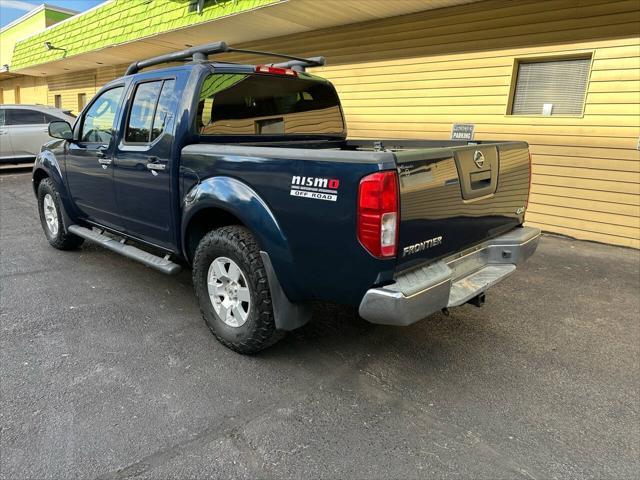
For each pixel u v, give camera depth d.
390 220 2.42
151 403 2.70
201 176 3.25
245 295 3.11
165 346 3.36
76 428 2.47
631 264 5.52
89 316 3.82
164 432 2.46
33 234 6.39
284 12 7.81
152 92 3.71
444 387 2.96
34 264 5.09
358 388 2.92
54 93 20.42
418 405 2.77
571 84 6.35
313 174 2.60
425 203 2.61
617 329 3.83
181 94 3.44
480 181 3.08
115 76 16.11
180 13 9.48
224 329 3.26
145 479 2.15
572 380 3.07
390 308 2.45
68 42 14.45
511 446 2.44
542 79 6.60
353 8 7.44
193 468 2.22
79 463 2.23
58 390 2.79
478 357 3.34
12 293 4.27
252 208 2.89
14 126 11.87
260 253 2.96
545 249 6.07
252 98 3.76
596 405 2.81
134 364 3.11
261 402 2.75
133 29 11.02
